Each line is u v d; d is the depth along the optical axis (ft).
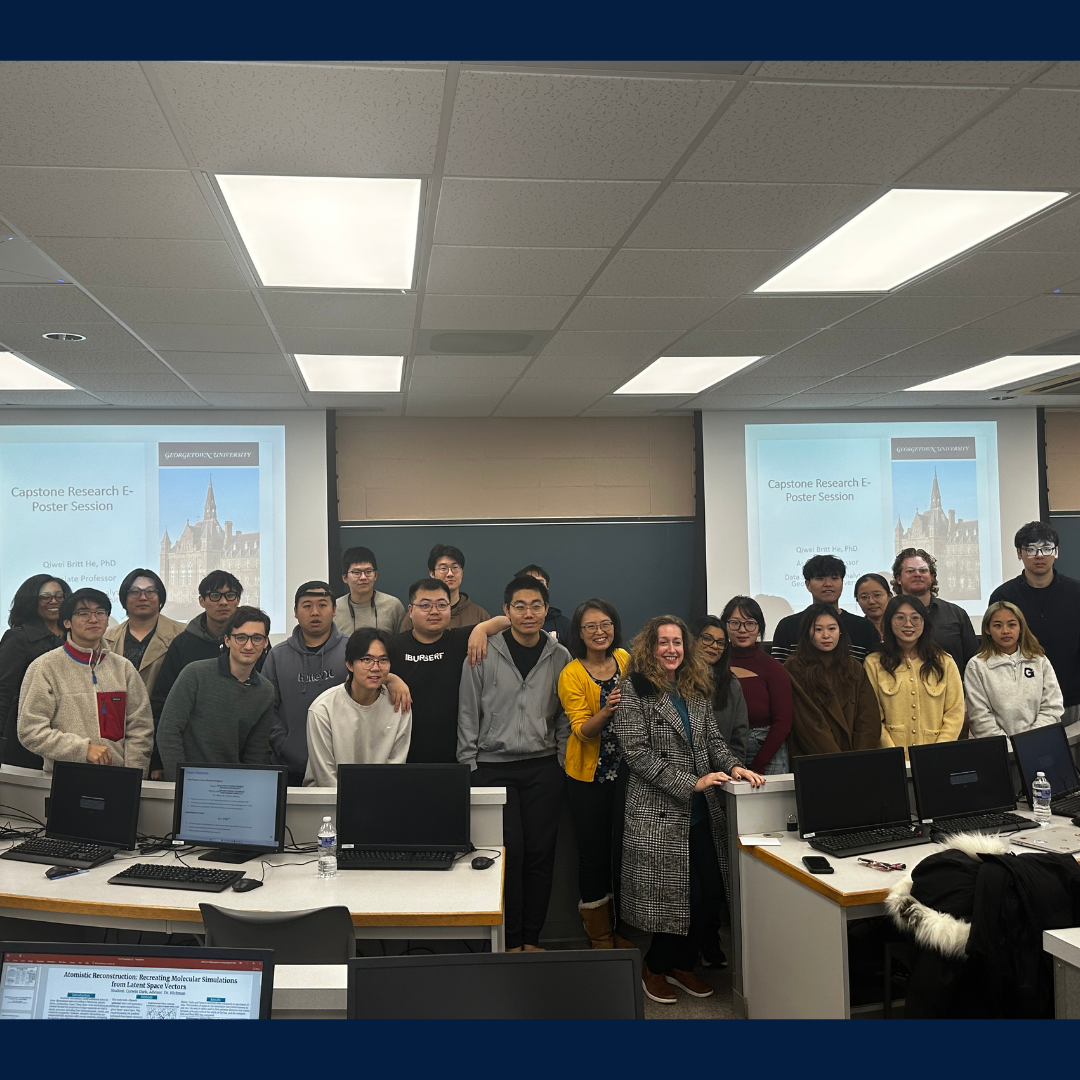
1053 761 10.54
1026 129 7.73
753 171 8.45
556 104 7.12
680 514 22.03
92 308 12.30
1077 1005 5.36
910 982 6.86
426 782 8.77
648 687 9.93
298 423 20.11
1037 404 21.70
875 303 12.97
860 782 9.43
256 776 8.84
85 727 9.95
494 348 14.93
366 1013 4.01
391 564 20.99
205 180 8.37
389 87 6.79
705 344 15.08
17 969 4.43
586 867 10.43
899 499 21.75
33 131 7.34
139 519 19.49
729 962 11.05
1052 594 14.29
